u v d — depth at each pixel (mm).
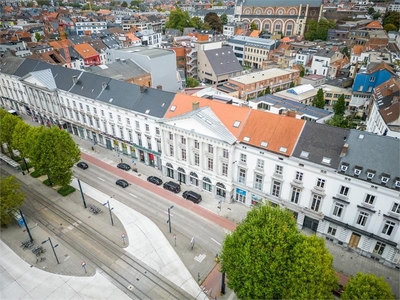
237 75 137125
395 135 57938
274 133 49156
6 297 39312
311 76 123000
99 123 75188
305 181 45875
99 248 47062
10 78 94562
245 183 53781
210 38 174000
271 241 31734
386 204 39625
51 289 40469
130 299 39219
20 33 168125
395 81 76500
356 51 136250
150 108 64438
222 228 50938
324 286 30641
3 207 47156
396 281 40844
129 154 73938
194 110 56219
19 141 63000
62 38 155375
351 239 45094
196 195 57281
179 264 44312
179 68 136875
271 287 30500
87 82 77750
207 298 39406
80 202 57781
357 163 41375
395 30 192625
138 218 53406
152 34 174250
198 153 56438
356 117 98750
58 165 54500
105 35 177625
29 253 46188
